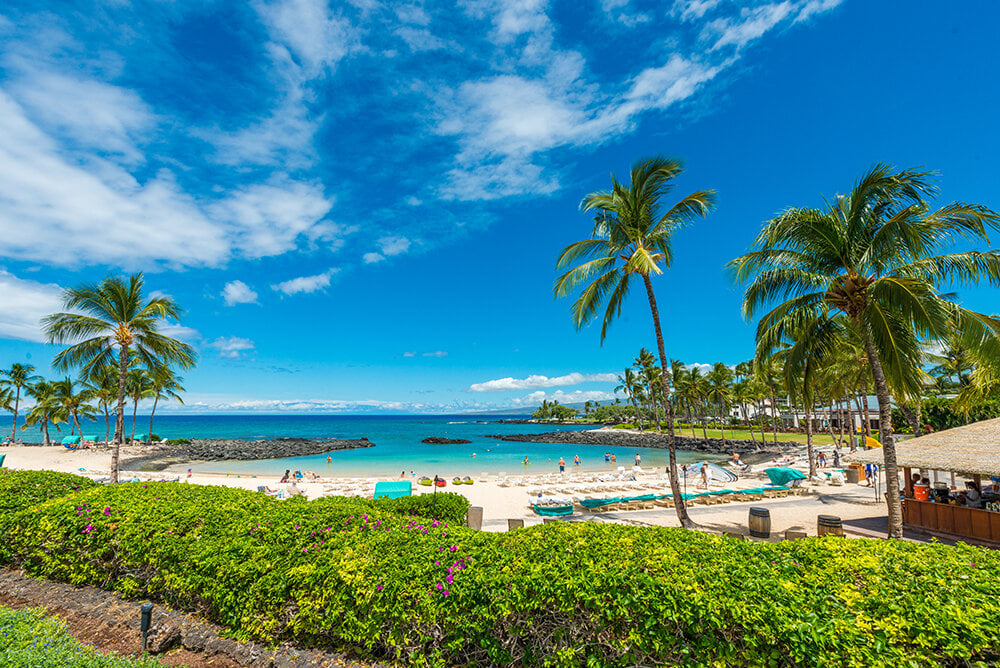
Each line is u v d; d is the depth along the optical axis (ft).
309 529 19.34
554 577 13.83
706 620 11.83
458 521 32.83
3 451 141.69
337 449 192.13
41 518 22.66
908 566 14.32
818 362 39.45
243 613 16.67
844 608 11.74
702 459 155.63
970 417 112.98
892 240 31.91
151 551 19.27
